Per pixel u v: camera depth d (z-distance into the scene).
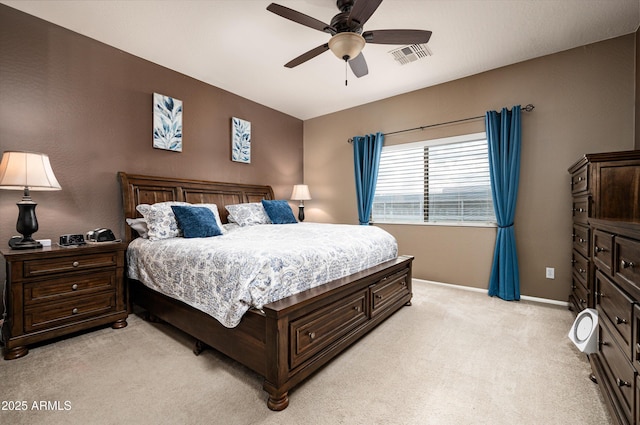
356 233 2.71
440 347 2.08
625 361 1.17
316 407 1.46
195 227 2.66
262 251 1.76
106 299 2.37
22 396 1.53
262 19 2.49
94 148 2.77
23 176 2.02
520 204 3.19
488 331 2.34
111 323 2.41
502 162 3.21
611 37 2.72
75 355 1.96
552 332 2.31
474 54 3.02
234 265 1.72
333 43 2.06
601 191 2.08
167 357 1.94
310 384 1.65
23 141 2.38
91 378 1.69
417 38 2.12
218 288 1.78
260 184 4.50
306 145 5.27
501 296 3.16
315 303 1.72
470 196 3.59
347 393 1.57
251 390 1.59
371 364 1.86
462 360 1.90
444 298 3.19
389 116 4.21
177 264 2.13
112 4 2.29
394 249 3.00
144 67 3.13
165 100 3.29
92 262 2.29
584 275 2.31
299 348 1.58
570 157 2.92
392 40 2.16
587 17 2.43
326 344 1.79
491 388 1.61
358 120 4.56
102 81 2.82
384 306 2.49
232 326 1.60
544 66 3.04
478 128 3.46
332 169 4.89
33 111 2.43
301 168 5.26
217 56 3.09
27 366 1.82
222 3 2.29
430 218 3.91
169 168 3.35
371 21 2.47
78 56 2.68
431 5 2.28
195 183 3.51
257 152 4.44
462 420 1.37
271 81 3.71
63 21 2.50
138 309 2.89
